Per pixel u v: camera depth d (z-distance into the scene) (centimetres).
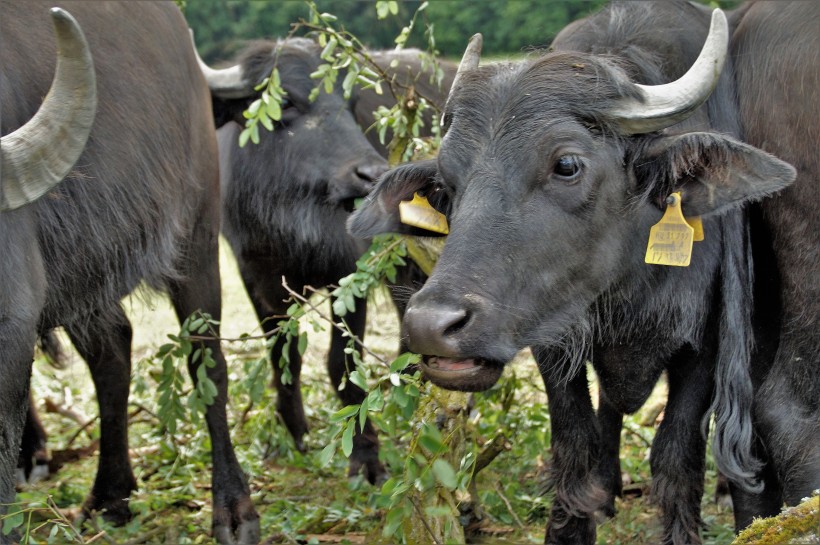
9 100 236
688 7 246
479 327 202
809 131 219
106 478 285
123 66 265
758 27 230
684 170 215
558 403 234
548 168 212
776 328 233
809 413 221
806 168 219
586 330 220
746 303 229
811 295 220
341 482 304
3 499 226
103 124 256
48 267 246
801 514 187
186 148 282
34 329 230
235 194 337
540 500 271
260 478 306
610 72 217
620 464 282
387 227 231
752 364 235
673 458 231
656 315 228
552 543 237
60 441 332
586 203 213
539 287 211
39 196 221
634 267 223
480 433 281
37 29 248
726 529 258
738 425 227
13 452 229
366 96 348
